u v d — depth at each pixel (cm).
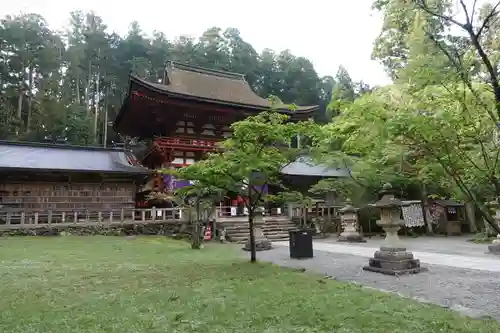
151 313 555
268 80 5509
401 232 2473
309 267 1046
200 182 1052
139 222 2014
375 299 623
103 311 570
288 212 2456
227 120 2981
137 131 3416
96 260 1137
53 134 3938
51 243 1521
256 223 1584
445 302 629
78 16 5406
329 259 1207
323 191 2670
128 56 5316
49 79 4334
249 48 5666
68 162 2228
